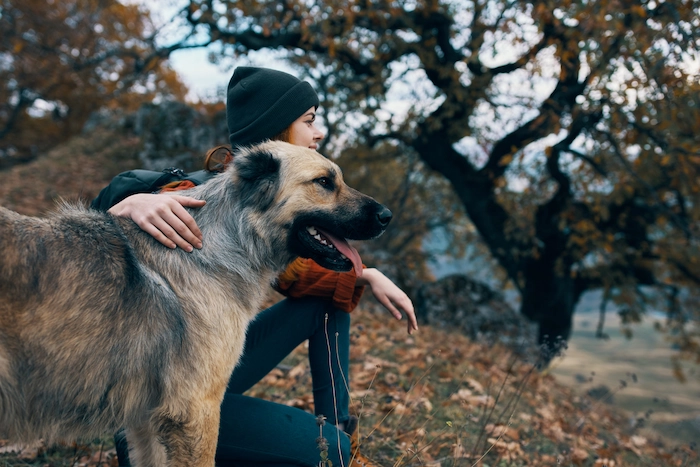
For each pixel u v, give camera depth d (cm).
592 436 500
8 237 183
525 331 1019
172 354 199
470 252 2030
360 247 1102
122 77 2089
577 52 864
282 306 272
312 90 276
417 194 1961
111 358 191
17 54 2089
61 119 3016
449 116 1141
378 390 441
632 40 784
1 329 176
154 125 1652
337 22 1038
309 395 397
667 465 465
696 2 748
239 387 266
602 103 914
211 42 1142
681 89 779
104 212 218
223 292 218
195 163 1573
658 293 1504
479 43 1027
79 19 2170
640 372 3062
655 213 1184
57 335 184
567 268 1230
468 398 457
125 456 259
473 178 1226
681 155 905
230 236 228
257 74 269
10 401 184
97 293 191
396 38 1109
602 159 1093
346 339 275
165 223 212
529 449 399
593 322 7788
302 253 245
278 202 235
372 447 326
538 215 1234
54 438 199
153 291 202
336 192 246
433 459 334
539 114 1041
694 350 1551
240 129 269
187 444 200
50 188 1395
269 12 1066
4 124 2920
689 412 1171
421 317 999
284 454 224
